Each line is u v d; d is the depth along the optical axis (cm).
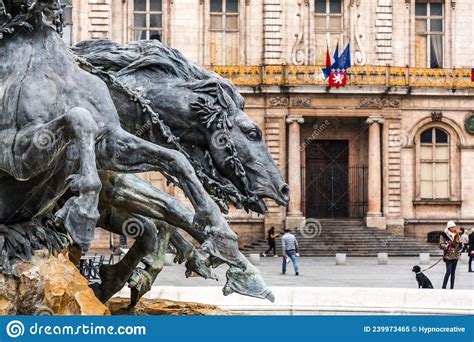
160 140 1208
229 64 5972
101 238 5141
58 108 1008
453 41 6059
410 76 5953
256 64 5962
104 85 1064
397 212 5919
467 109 5997
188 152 1235
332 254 5516
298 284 3197
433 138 6012
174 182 1144
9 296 1007
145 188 1199
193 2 5956
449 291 1742
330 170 6081
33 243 1042
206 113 1216
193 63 1269
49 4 1027
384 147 5947
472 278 3656
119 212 1223
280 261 4912
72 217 925
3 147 988
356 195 6072
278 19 5947
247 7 5962
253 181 1240
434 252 5481
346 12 5994
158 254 1252
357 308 1712
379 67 5909
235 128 1237
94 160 944
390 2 5997
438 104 5978
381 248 5525
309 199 6081
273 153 5872
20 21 1016
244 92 5869
